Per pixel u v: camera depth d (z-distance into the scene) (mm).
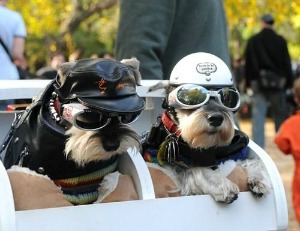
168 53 4133
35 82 3150
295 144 5180
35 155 2660
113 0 18672
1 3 6355
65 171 2682
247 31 28094
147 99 3477
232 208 2824
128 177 2787
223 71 2938
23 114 2836
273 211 2910
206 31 4078
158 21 3988
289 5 17938
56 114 2617
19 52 6328
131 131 2582
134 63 2756
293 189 5223
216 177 2840
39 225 2467
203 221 2762
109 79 2498
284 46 10422
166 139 2926
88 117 2502
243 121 19453
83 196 2762
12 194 2459
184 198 2730
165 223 2682
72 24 19016
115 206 2594
